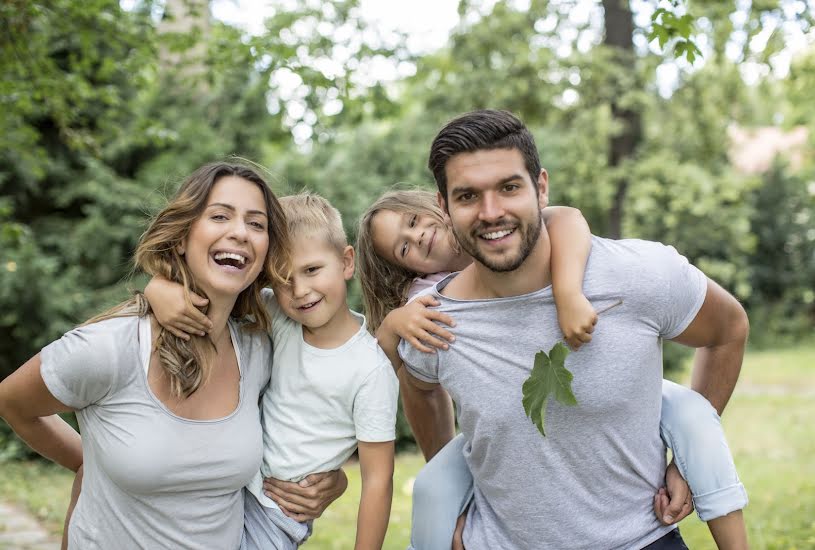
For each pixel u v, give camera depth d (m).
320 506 2.57
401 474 7.84
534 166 2.25
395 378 2.56
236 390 2.44
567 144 12.47
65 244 10.34
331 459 2.55
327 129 6.31
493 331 2.35
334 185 10.05
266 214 2.42
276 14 5.75
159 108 10.57
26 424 2.43
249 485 2.54
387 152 10.63
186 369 2.28
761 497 6.07
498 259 2.22
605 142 13.12
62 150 10.59
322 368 2.54
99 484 2.30
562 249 2.33
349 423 2.55
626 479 2.38
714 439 2.44
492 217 2.18
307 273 2.52
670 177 13.20
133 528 2.29
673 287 2.31
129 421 2.24
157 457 2.22
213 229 2.29
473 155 2.19
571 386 2.26
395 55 6.06
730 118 13.85
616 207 13.30
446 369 2.43
